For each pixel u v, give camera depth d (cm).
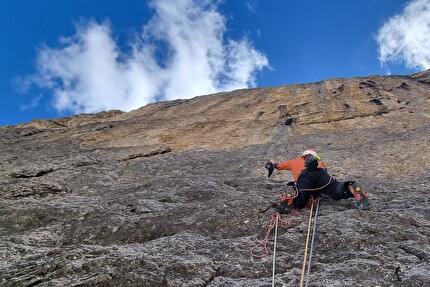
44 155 1395
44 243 610
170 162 1245
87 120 2328
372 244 507
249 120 1747
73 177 1098
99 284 426
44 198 907
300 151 1225
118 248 533
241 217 625
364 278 420
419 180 892
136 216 673
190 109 2095
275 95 2075
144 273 445
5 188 927
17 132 2036
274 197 721
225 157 1277
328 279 421
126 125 1873
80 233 627
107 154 1401
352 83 2055
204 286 436
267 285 417
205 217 637
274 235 559
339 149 1202
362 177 964
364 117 1549
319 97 1911
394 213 598
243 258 491
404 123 1384
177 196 787
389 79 2073
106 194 916
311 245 480
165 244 544
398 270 434
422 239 527
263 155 1222
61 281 433
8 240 612
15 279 452
